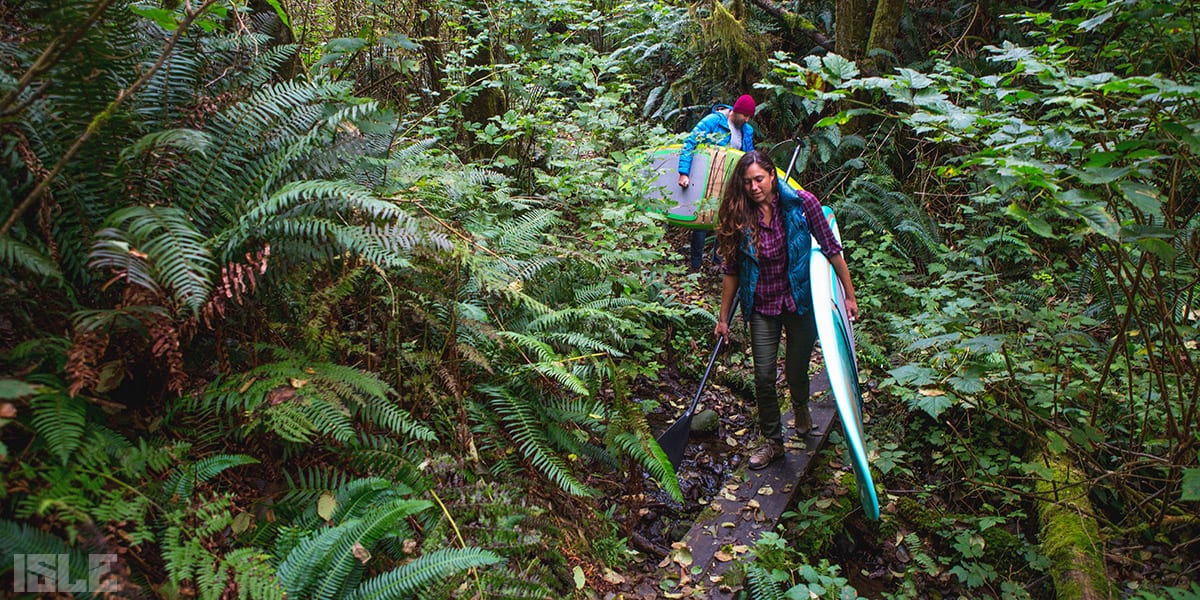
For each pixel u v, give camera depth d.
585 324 3.70
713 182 5.22
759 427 4.17
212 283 2.24
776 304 3.57
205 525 1.98
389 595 2.06
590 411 3.28
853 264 6.11
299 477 2.45
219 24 2.77
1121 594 3.00
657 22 7.97
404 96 5.02
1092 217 2.03
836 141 6.48
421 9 5.34
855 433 3.04
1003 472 3.84
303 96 2.70
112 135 2.22
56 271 1.96
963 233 6.22
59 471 1.85
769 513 3.42
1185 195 3.81
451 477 2.71
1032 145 2.31
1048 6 6.97
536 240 3.92
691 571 3.05
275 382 2.32
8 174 2.11
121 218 2.04
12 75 2.12
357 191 2.34
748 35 7.30
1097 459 3.62
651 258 4.29
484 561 2.15
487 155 5.38
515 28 6.24
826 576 2.99
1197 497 2.35
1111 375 3.85
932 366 3.97
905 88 2.32
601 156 5.32
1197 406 3.32
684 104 7.85
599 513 3.18
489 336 2.99
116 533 1.91
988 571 3.23
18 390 1.61
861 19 6.96
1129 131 2.51
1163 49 2.86
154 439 2.25
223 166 2.51
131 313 2.05
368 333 2.83
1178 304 3.61
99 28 2.05
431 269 2.99
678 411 4.32
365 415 2.58
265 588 1.89
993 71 6.76
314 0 5.28
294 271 2.58
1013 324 4.48
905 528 3.59
